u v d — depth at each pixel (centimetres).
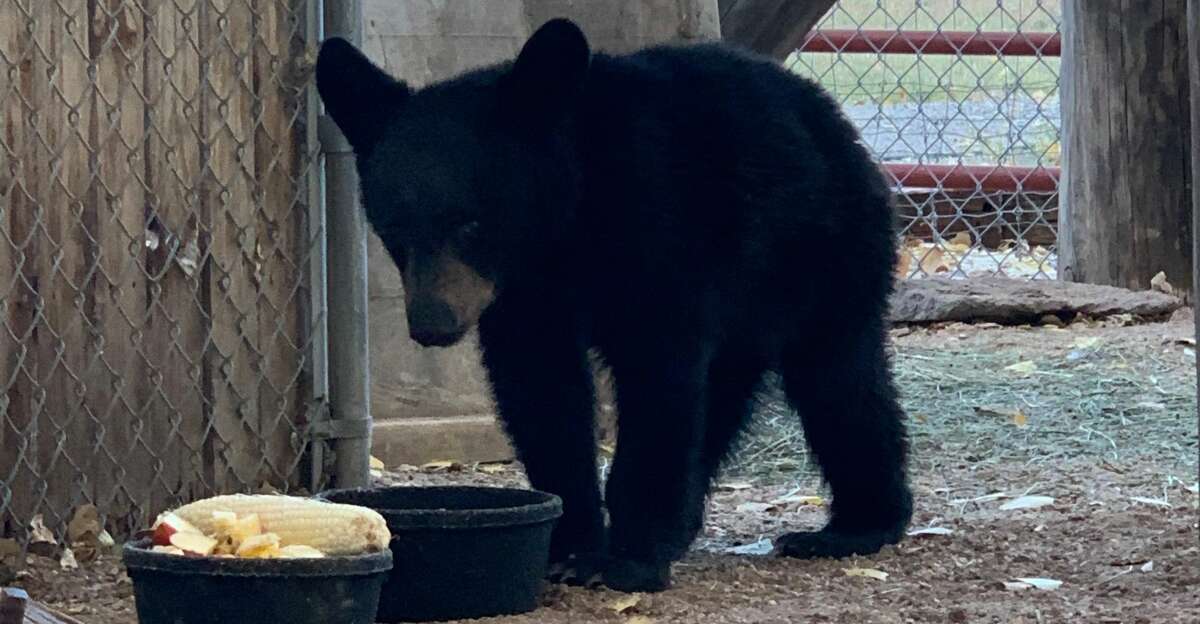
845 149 634
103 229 604
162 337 621
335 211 642
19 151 586
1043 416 855
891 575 574
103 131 602
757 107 597
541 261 560
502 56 817
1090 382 913
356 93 567
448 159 527
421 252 532
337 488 657
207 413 634
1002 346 1012
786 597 535
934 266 1296
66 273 599
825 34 1237
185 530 462
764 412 776
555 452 589
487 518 495
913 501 667
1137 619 484
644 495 557
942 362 972
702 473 625
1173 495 700
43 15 587
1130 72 1109
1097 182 1130
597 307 562
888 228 645
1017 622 485
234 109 631
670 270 548
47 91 590
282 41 639
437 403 802
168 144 616
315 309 650
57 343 597
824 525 669
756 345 622
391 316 794
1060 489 721
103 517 608
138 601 455
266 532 467
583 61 533
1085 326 1076
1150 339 1004
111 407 610
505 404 591
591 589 537
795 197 598
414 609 498
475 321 542
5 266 586
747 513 707
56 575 569
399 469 784
